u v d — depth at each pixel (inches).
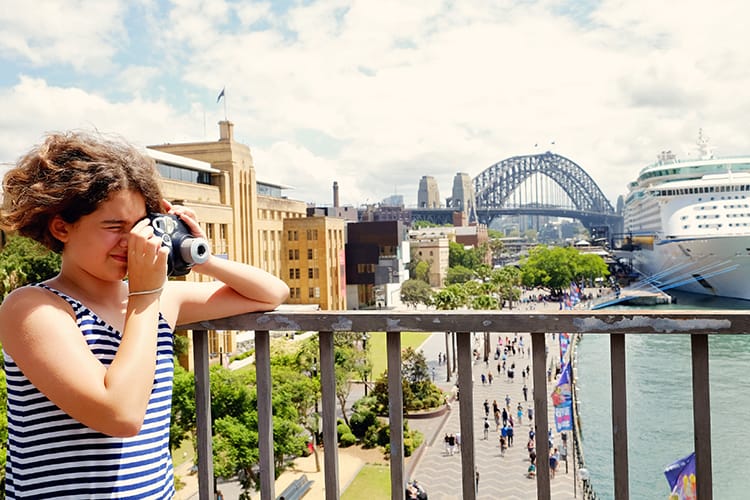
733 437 1014.4
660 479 858.1
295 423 775.1
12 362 67.2
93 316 70.9
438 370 1710.1
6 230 71.7
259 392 97.9
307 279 2613.2
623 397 87.2
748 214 2716.5
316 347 1000.9
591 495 745.0
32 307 64.9
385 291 3137.3
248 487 671.8
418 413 1221.1
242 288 92.7
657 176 3031.5
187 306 90.4
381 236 3280.0
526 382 1553.9
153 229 73.1
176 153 2034.9
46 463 65.3
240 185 2091.5
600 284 4279.0
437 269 4677.7
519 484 852.0
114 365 64.4
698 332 83.2
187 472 782.5
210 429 101.5
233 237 1889.8
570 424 691.4
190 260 80.5
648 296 3176.7
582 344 2117.4
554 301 3895.2
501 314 88.0
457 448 1005.2
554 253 4210.1
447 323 89.9
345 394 1095.6
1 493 458.9
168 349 80.4
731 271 2618.1
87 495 65.5
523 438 1080.2
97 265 70.3
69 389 61.1
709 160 2947.8
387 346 93.9
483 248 5994.1
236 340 1724.9
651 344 1926.7
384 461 903.7
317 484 787.4
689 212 2807.6
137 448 70.1
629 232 4195.4
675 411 1195.9
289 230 2623.0
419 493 740.0
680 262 2844.5
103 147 70.9
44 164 67.9
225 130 2031.3
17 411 66.4
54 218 69.0
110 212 68.9
